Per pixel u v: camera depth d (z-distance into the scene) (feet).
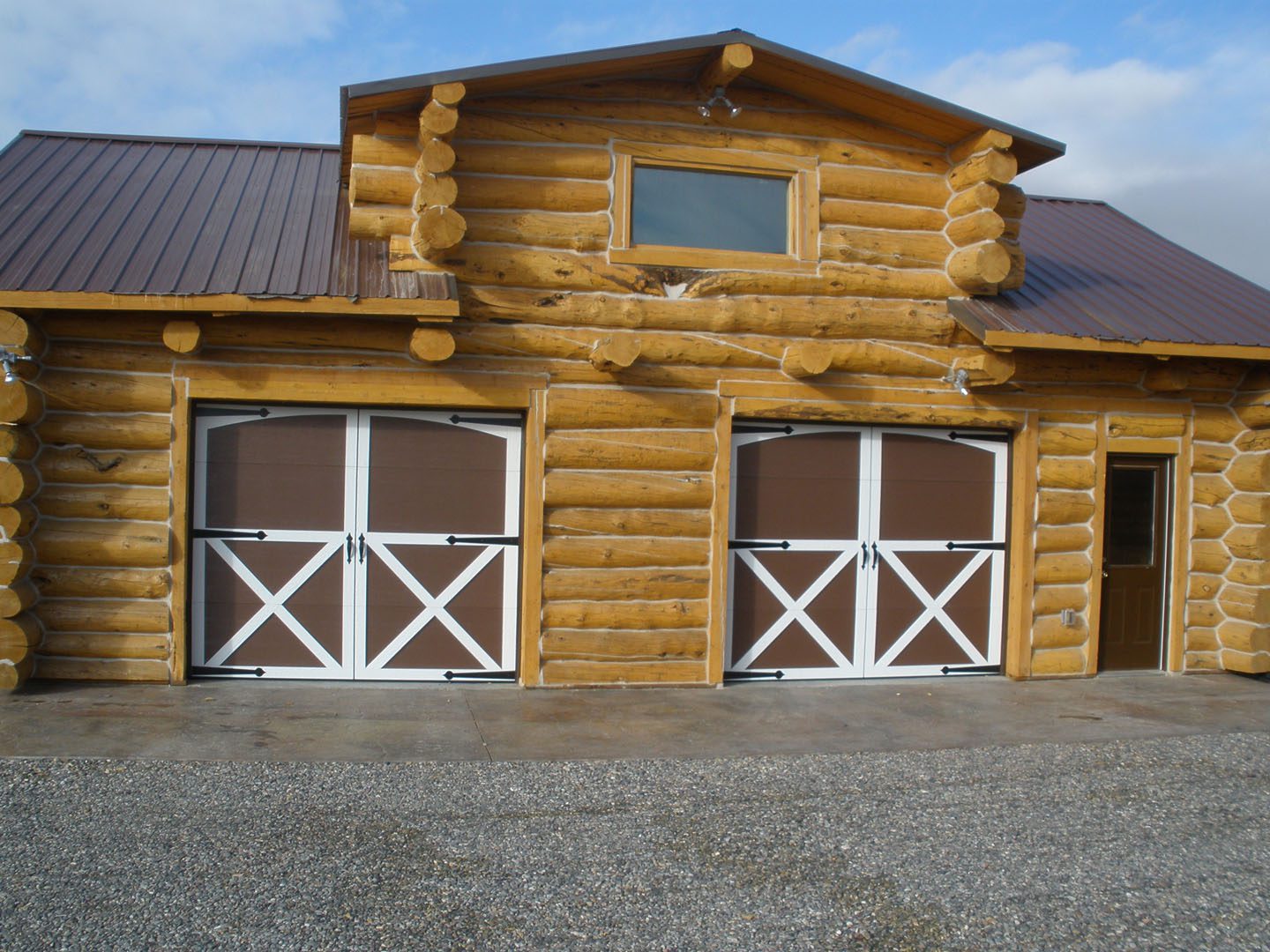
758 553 26.21
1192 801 18.06
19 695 21.99
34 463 22.74
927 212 26.99
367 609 24.48
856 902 13.76
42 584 22.88
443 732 20.83
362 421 24.38
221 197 27.12
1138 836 16.38
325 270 23.44
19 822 15.24
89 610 23.07
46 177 26.63
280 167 29.99
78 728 19.84
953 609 27.43
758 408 25.63
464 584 24.77
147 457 23.29
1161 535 29.17
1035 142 26.05
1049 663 27.68
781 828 16.24
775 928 12.98
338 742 19.79
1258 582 28.40
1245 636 28.30
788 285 25.80
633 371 24.88
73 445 22.97
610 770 18.72
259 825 15.52
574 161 24.90
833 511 26.61
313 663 24.36
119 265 22.47
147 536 23.18
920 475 27.14
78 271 21.95
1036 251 31.89
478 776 18.17
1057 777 19.12
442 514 24.68
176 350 22.29
